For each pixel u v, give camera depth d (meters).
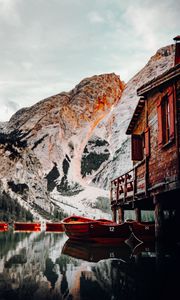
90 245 15.45
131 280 6.75
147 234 16.42
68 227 18.47
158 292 5.72
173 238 15.43
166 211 20.14
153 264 8.87
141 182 16.33
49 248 14.16
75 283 6.47
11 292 5.71
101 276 7.18
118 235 16.28
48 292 5.72
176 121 12.84
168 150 13.42
